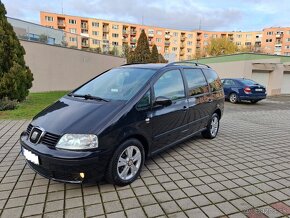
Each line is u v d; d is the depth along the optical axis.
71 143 2.77
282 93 22.23
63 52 16.73
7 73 8.57
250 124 7.89
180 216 2.63
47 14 69.69
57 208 2.71
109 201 2.88
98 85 4.12
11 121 6.83
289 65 21.14
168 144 4.05
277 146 5.31
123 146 3.12
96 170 2.85
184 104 4.29
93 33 75.94
